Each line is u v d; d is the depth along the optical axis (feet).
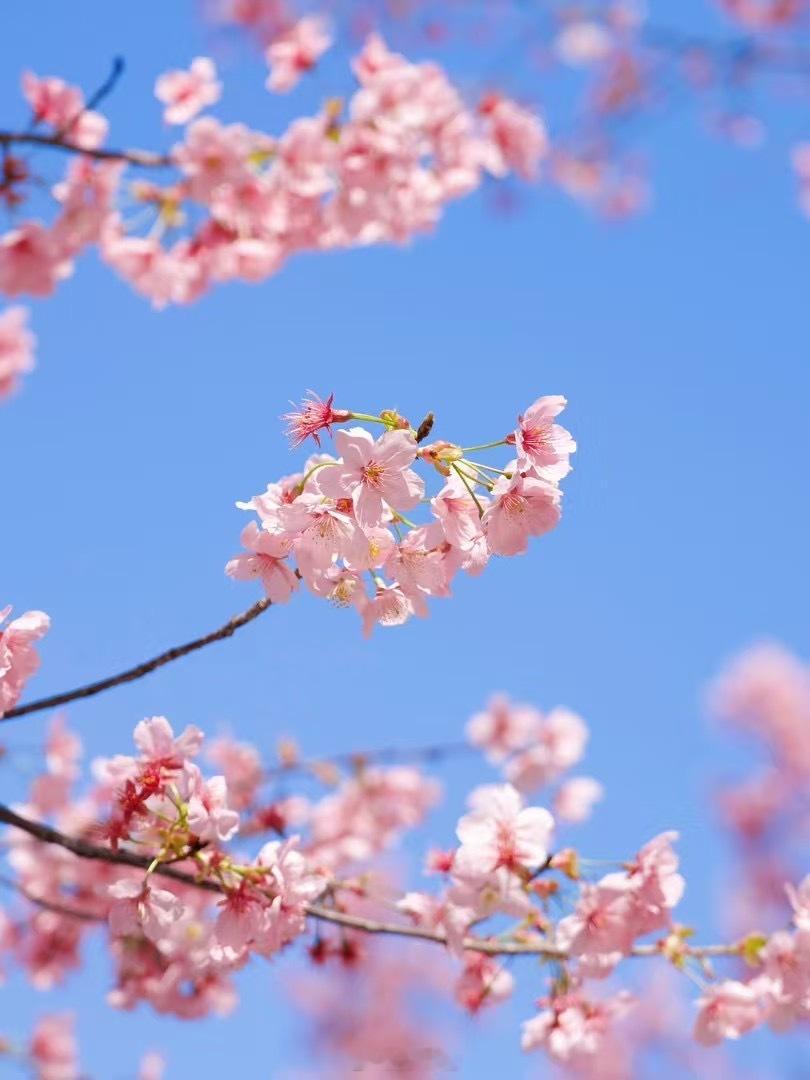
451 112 4.90
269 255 4.85
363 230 4.89
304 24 4.94
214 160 4.62
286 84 4.91
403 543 4.37
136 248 4.82
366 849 6.16
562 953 4.57
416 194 4.93
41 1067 5.68
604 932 4.53
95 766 5.55
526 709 6.21
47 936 5.92
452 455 4.34
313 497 4.35
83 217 4.67
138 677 4.47
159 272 4.83
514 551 4.35
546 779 6.06
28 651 4.50
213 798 4.45
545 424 4.37
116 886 4.43
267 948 4.42
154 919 4.43
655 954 4.57
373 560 4.37
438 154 4.91
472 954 4.93
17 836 5.58
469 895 4.48
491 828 4.50
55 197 4.66
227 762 5.69
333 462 4.37
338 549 4.35
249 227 4.83
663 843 4.53
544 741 6.14
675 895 4.52
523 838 4.50
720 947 4.58
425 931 4.55
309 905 4.50
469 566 4.39
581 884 4.52
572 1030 4.73
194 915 5.18
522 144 5.04
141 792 4.46
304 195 4.75
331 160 4.71
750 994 4.57
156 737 4.47
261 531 4.42
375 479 4.32
